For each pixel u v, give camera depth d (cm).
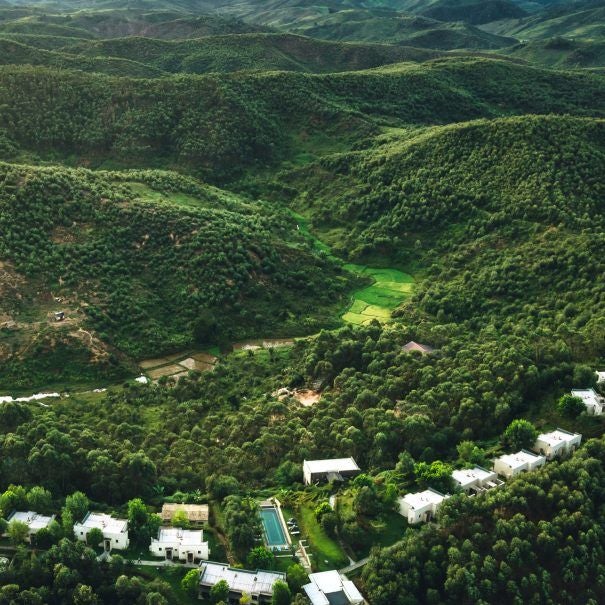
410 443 10406
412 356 12644
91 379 13688
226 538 8688
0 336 13800
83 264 15700
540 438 10081
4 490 9406
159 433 11306
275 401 12131
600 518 8650
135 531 8550
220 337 15388
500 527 8319
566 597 7988
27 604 7519
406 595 7806
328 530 8812
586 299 14425
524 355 11862
